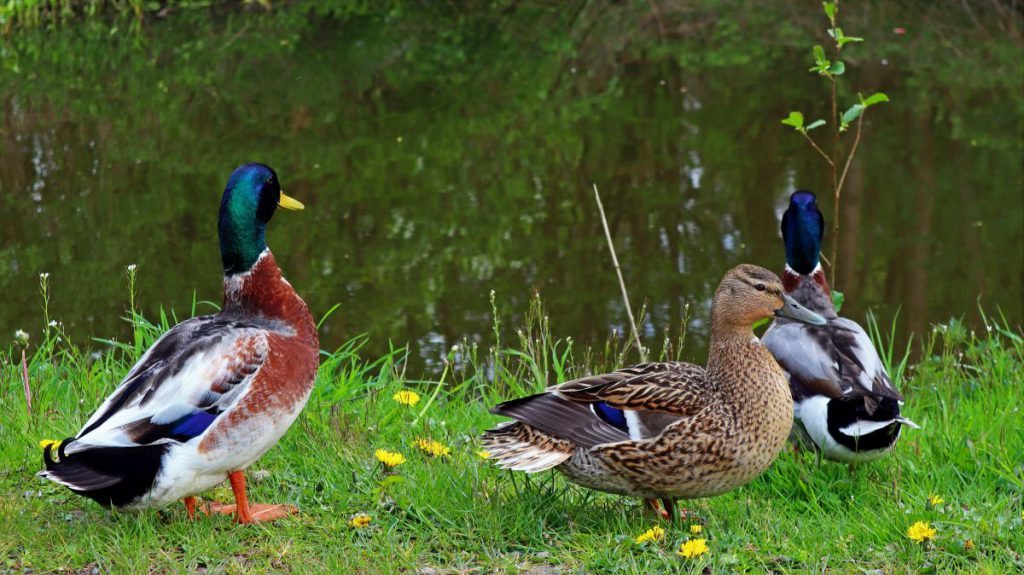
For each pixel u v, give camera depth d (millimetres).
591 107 21672
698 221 15836
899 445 7504
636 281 13914
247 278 6020
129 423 5387
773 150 18656
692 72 23875
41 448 6875
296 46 26281
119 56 24969
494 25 28141
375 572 5535
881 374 7207
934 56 23984
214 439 5586
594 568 5672
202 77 23641
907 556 5844
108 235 15273
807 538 6043
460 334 12414
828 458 6934
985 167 17625
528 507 6234
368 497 6418
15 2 25453
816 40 25906
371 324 12656
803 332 7227
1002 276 14234
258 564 5656
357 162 18531
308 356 6070
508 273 14211
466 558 5805
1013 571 5668
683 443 5805
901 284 14156
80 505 6285
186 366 5574
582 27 27766
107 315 12672
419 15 28906
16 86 22453
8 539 5777
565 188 17281
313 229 15633
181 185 17250
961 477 7023
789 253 8305
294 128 20453
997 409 8188
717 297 6074
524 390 8945
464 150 19203
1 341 11742
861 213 16203
